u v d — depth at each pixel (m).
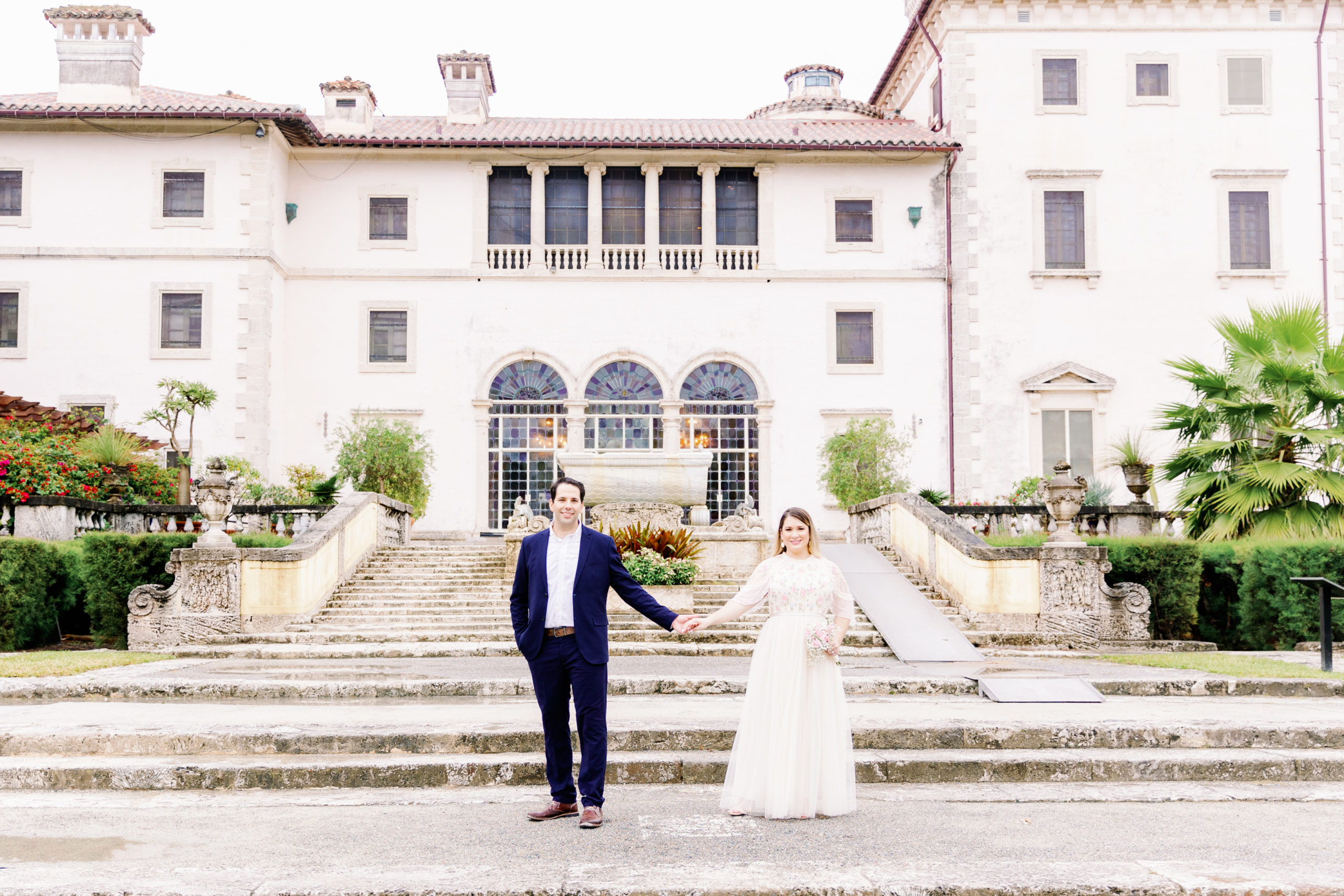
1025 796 6.64
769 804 6.05
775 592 6.34
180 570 14.05
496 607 15.64
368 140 28.19
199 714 8.33
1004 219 28.94
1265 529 15.73
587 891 4.79
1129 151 29.00
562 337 28.77
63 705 8.95
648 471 18.27
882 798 6.59
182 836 5.69
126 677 10.05
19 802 6.47
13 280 26.86
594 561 6.09
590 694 5.96
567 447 28.55
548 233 29.62
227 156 27.33
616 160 29.14
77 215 27.08
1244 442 16.62
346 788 6.83
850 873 5.02
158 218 27.11
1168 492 27.86
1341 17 29.09
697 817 6.10
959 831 5.80
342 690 9.57
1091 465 28.30
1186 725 7.77
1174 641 13.98
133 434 22.41
